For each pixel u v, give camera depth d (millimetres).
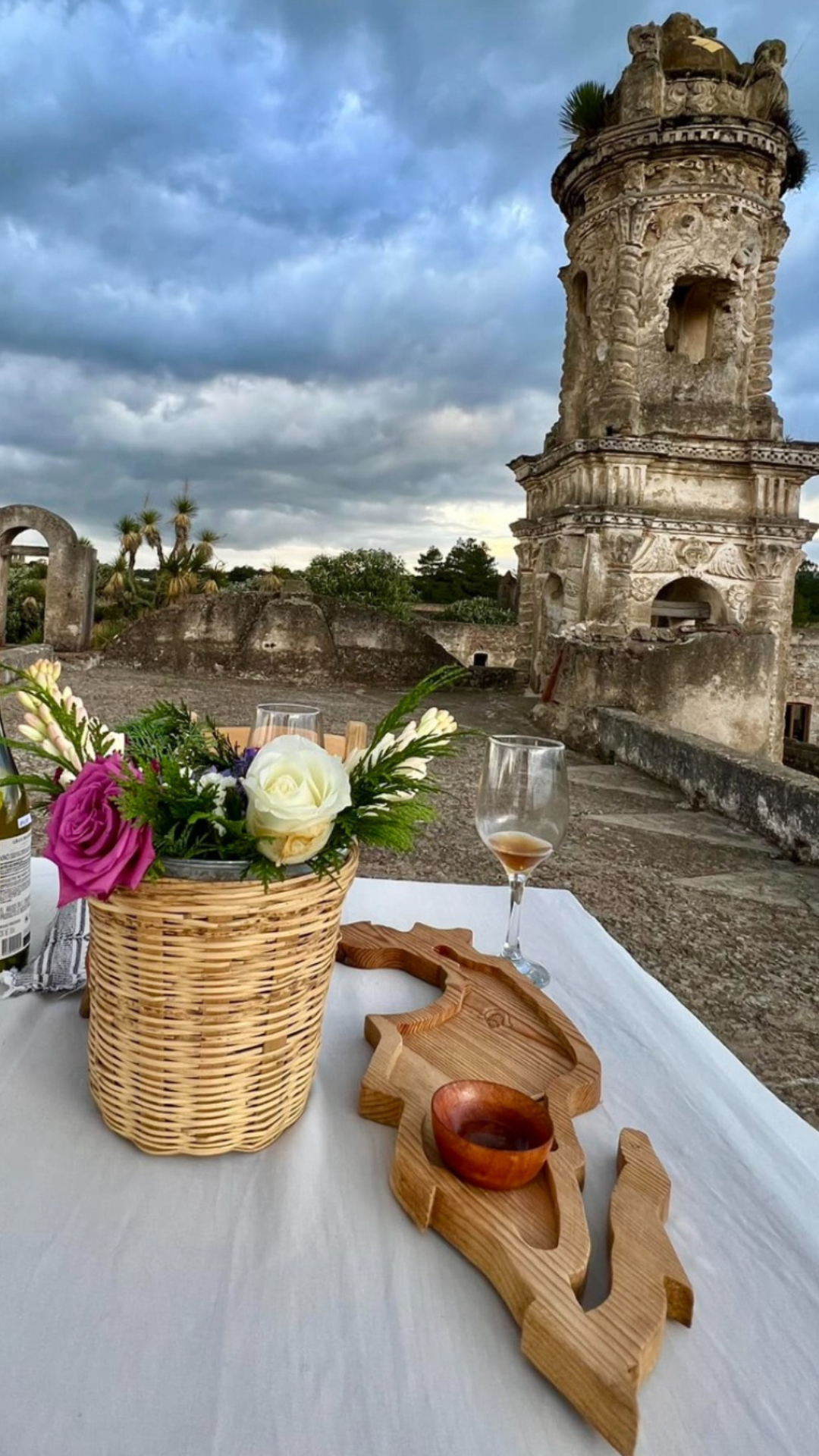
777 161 9641
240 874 725
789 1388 643
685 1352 671
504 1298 696
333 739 1377
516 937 1411
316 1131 909
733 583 9867
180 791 729
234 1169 840
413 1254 747
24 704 841
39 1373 601
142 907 727
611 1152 920
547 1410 605
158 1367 613
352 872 834
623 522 9383
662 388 9914
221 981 767
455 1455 565
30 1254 709
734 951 3256
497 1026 1147
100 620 27578
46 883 1577
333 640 13984
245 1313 667
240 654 13797
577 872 4152
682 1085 1067
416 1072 991
